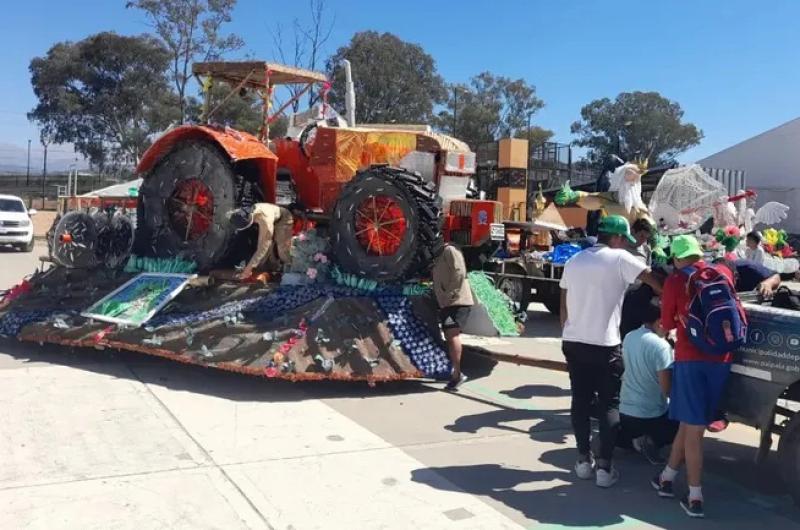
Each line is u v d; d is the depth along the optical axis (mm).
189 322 7090
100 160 44375
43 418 5594
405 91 40031
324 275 7383
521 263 12000
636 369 4984
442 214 7891
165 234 8320
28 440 5098
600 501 4457
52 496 4184
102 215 9016
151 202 8438
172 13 33406
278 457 4957
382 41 39625
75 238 8852
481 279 8039
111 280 8500
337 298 6883
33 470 4559
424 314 7125
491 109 56750
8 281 14852
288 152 8484
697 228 8898
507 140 22719
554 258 11672
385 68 38969
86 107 41906
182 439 5234
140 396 6305
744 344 4461
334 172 7930
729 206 9008
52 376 6891
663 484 4523
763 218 10852
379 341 6734
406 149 8219
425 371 6754
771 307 4730
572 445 5492
